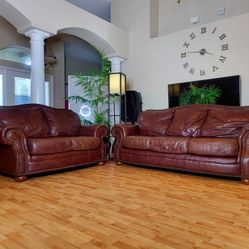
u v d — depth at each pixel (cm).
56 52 646
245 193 225
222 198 211
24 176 274
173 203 198
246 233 144
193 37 481
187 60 488
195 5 527
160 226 155
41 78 396
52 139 308
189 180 275
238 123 318
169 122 383
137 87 561
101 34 505
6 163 282
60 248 129
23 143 277
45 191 232
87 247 129
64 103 652
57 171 325
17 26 394
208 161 284
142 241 136
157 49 530
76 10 452
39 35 393
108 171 326
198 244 132
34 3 380
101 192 229
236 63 430
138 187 246
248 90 418
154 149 327
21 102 567
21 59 567
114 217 169
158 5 576
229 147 269
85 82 500
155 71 534
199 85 468
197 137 330
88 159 349
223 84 441
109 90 457
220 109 347
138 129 400
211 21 507
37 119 356
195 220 164
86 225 156
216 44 453
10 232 147
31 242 135
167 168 320
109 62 536
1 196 217
